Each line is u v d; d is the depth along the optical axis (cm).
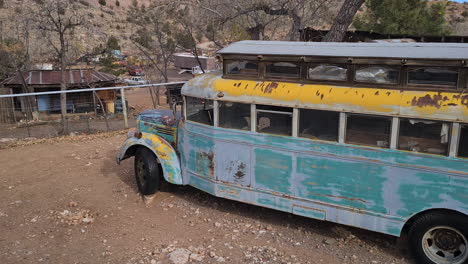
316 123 529
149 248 562
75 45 3134
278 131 559
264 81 573
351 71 507
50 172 901
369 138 497
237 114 590
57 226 642
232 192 617
